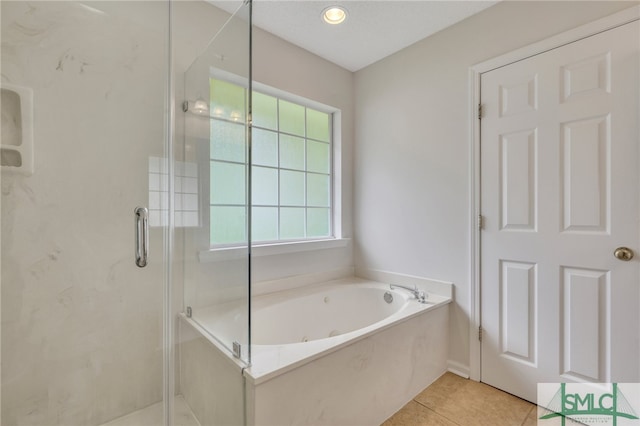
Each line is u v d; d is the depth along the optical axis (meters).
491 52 1.83
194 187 1.62
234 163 1.37
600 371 1.45
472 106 1.91
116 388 1.53
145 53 1.61
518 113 1.71
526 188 1.69
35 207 1.36
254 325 1.84
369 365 1.50
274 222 2.32
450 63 2.03
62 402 1.42
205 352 1.46
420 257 2.21
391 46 2.29
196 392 1.53
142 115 1.60
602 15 1.45
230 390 1.25
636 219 1.36
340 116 2.63
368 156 2.59
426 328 1.84
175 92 1.70
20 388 1.34
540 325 1.64
